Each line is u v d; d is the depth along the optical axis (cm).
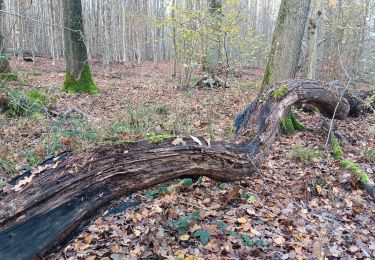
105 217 374
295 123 661
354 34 1074
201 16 827
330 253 316
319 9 888
